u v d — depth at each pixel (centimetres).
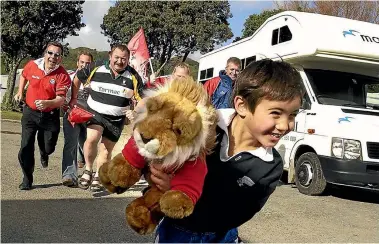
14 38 2098
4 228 429
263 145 194
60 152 973
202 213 195
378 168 690
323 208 652
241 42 1060
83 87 589
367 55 782
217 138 192
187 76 196
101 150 593
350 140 694
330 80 811
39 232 429
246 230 514
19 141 1054
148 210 181
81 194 589
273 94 183
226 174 192
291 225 549
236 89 197
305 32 788
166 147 163
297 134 786
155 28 2566
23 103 595
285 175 888
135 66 856
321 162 721
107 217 499
